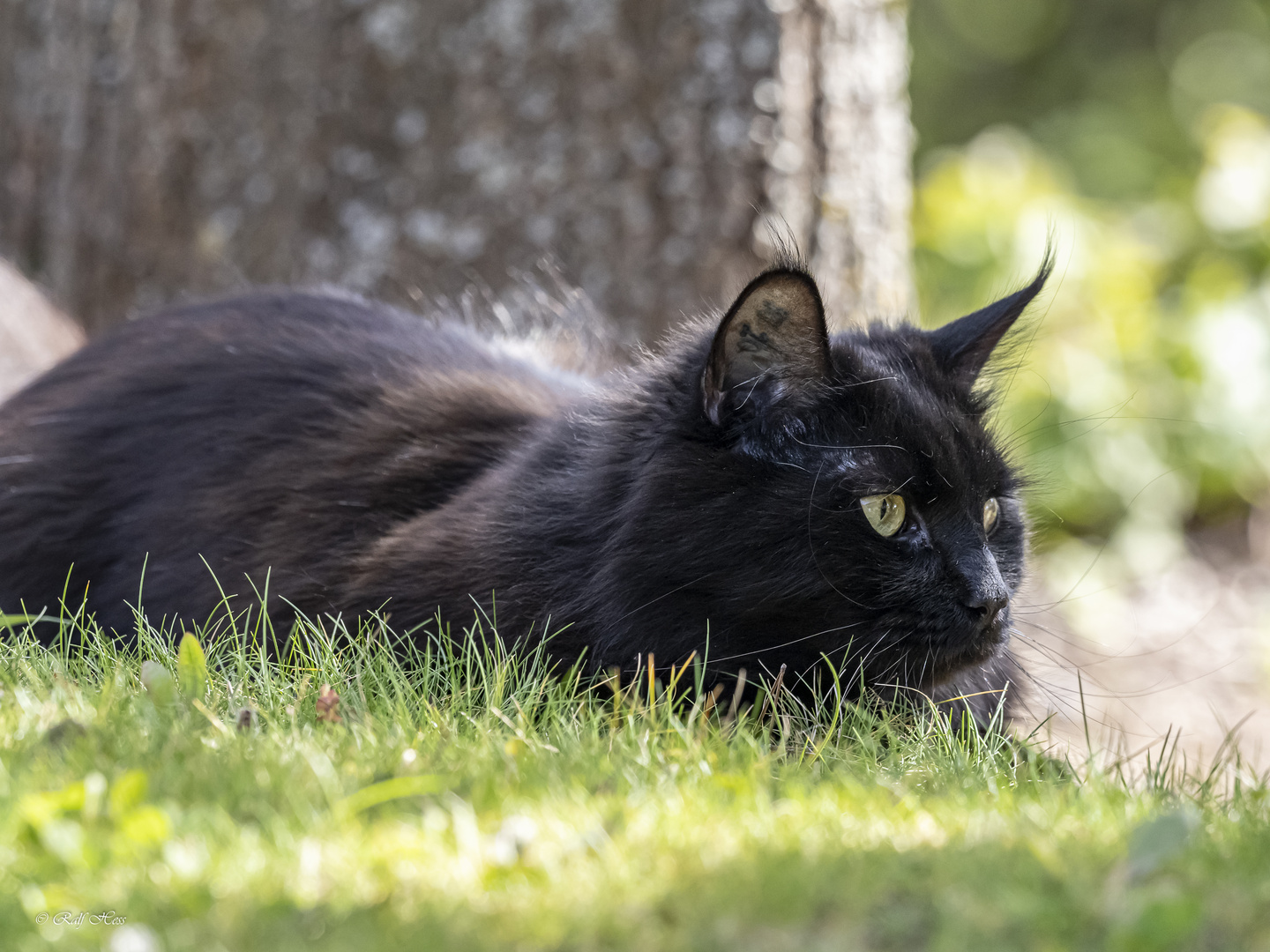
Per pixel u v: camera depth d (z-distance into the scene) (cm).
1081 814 340
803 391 436
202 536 507
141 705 350
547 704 403
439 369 550
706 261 743
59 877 261
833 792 339
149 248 774
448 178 739
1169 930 250
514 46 727
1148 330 1155
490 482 480
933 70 2070
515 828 287
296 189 748
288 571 488
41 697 365
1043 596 963
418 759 336
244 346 557
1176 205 1319
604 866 275
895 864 279
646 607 434
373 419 521
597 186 738
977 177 1217
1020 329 560
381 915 249
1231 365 1162
